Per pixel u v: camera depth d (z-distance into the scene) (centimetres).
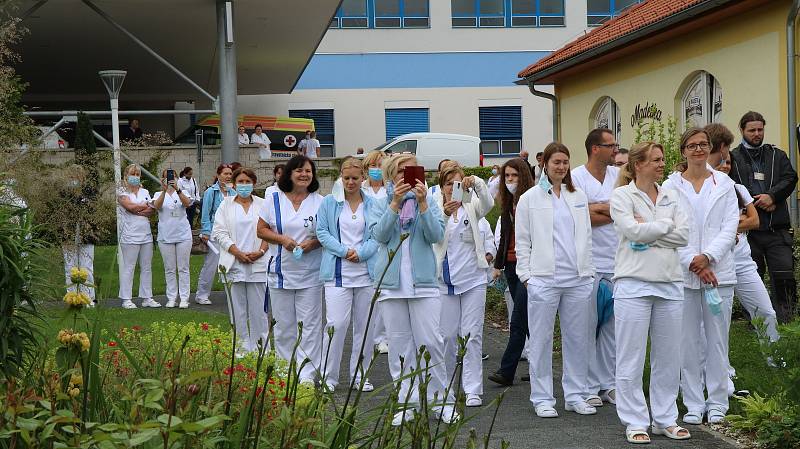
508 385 944
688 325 783
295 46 3262
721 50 1819
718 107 1878
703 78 1914
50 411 371
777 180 1054
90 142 2000
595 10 4497
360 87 4397
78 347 405
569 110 2525
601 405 856
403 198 768
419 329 773
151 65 3653
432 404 419
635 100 2162
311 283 936
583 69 2378
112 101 1706
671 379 738
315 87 4384
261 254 1033
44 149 1326
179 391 386
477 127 4438
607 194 873
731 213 776
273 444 418
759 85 1705
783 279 1052
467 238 864
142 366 560
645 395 864
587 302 826
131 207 1540
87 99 4319
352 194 902
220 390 498
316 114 4397
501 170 959
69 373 397
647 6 2192
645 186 738
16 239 489
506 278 977
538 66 2534
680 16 1783
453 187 849
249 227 1044
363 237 896
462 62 4438
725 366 784
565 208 821
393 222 760
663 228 717
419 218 764
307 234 937
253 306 1040
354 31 4388
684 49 1947
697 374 788
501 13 4453
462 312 871
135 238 1545
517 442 725
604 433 752
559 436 743
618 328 740
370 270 891
